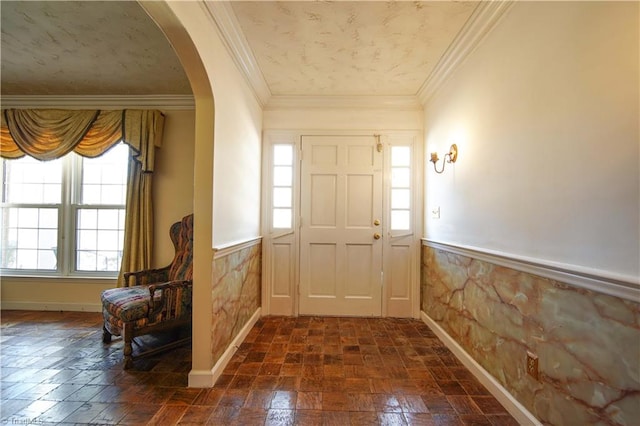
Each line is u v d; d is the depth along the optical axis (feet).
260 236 10.29
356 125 10.44
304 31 6.66
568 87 4.06
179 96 10.43
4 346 7.82
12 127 10.09
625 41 3.30
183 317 7.49
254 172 9.50
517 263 5.03
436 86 8.82
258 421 4.99
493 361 5.81
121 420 4.99
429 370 6.72
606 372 3.50
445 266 8.25
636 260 3.18
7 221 10.64
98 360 7.06
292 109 10.48
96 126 10.25
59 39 7.13
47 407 5.30
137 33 6.90
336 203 10.50
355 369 6.73
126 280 8.68
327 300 10.48
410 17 6.15
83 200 10.75
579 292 3.85
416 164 10.30
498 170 5.70
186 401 5.51
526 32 4.92
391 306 10.40
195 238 6.15
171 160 10.61
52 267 10.70
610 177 3.46
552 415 4.29
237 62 7.47
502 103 5.59
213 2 5.60
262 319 10.09
